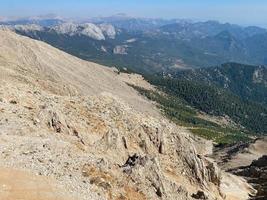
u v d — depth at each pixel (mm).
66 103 85312
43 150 53812
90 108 87688
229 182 113750
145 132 89875
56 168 49875
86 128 78438
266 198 105375
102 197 47875
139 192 54469
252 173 148250
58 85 168500
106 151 72188
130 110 95625
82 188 47500
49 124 71438
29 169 47781
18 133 61656
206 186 88125
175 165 87375
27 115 70625
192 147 92062
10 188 42875
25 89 85438
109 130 76188
